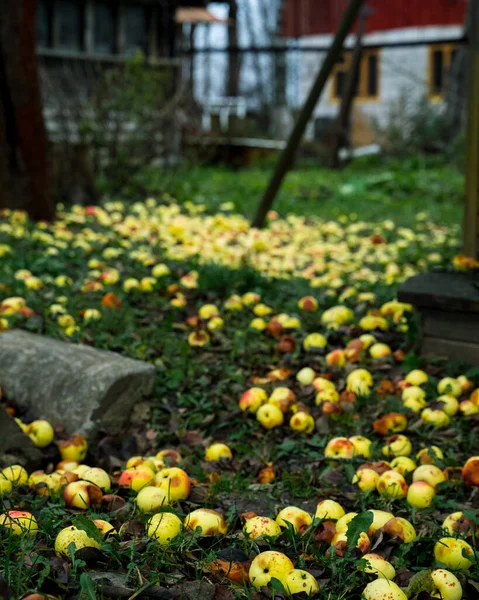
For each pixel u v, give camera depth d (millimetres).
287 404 2797
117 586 1810
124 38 10250
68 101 9078
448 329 3139
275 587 1781
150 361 3195
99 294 3969
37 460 2504
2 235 5172
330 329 3525
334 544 2018
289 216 6969
